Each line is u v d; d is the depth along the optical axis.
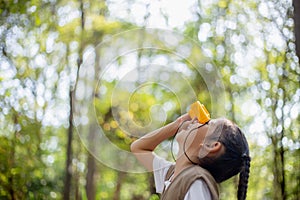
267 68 5.73
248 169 1.77
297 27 3.23
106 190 7.38
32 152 6.16
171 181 1.73
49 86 6.03
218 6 6.13
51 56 6.03
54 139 6.62
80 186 6.67
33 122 6.11
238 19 6.00
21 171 6.01
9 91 5.95
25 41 6.00
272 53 5.72
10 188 6.03
